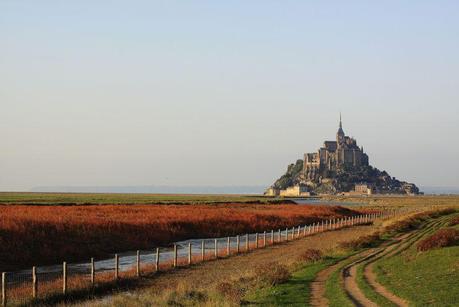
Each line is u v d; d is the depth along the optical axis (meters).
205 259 41.16
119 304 22.28
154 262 43.94
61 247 47.41
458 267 27.61
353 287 24.89
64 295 25.86
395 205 179.88
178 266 37.38
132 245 55.38
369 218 94.56
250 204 146.62
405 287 23.98
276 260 40.56
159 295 24.06
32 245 45.47
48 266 42.00
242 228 76.19
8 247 43.41
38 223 52.44
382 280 26.52
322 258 37.62
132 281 31.19
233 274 31.61
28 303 23.80
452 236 35.62
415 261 31.75
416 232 57.66
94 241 52.31
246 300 22.73
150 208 96.56
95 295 26.92
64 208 83.75
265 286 26.28
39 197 173.38
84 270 39.72
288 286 26.08
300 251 46.69
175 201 158.00
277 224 84.62
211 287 25.52
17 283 32.09
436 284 24.08
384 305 20.16
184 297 23.36
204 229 71.38
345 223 82.38
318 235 63.59
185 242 62.50
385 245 45.81
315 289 24.81
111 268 40.75
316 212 109.69
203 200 178.00
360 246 44.66
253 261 40.25
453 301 20.23
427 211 90.69
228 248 45.16
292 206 132.12
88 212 76.38
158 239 61.00
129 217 72.19
